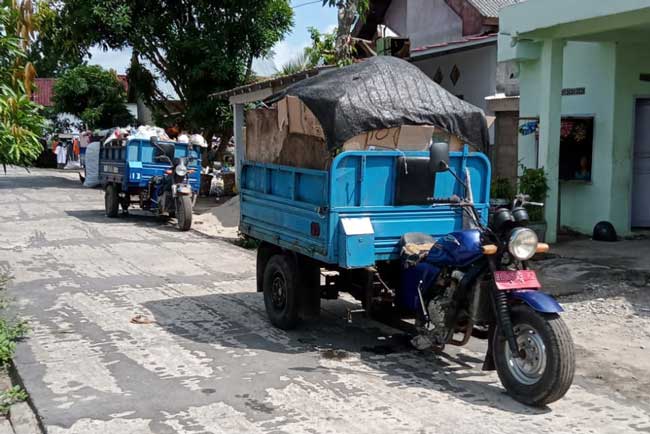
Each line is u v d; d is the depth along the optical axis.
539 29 10.42
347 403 5.14
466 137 6.59
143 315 7.72
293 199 6.69
